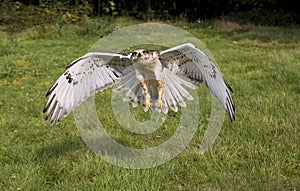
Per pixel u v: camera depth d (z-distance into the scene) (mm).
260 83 9508
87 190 5125
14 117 7750
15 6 21891
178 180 5387
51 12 21891
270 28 19500
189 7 24703
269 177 5266
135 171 5492
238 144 6273
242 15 22281
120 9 24297
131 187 5094
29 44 16094
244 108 7789
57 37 18141
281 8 23031
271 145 6207
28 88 9797
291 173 5539
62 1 22906
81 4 23250
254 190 5027
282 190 5027
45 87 9859
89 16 22625
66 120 7535
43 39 17703
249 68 11203
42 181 5371
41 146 6383
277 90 8883
